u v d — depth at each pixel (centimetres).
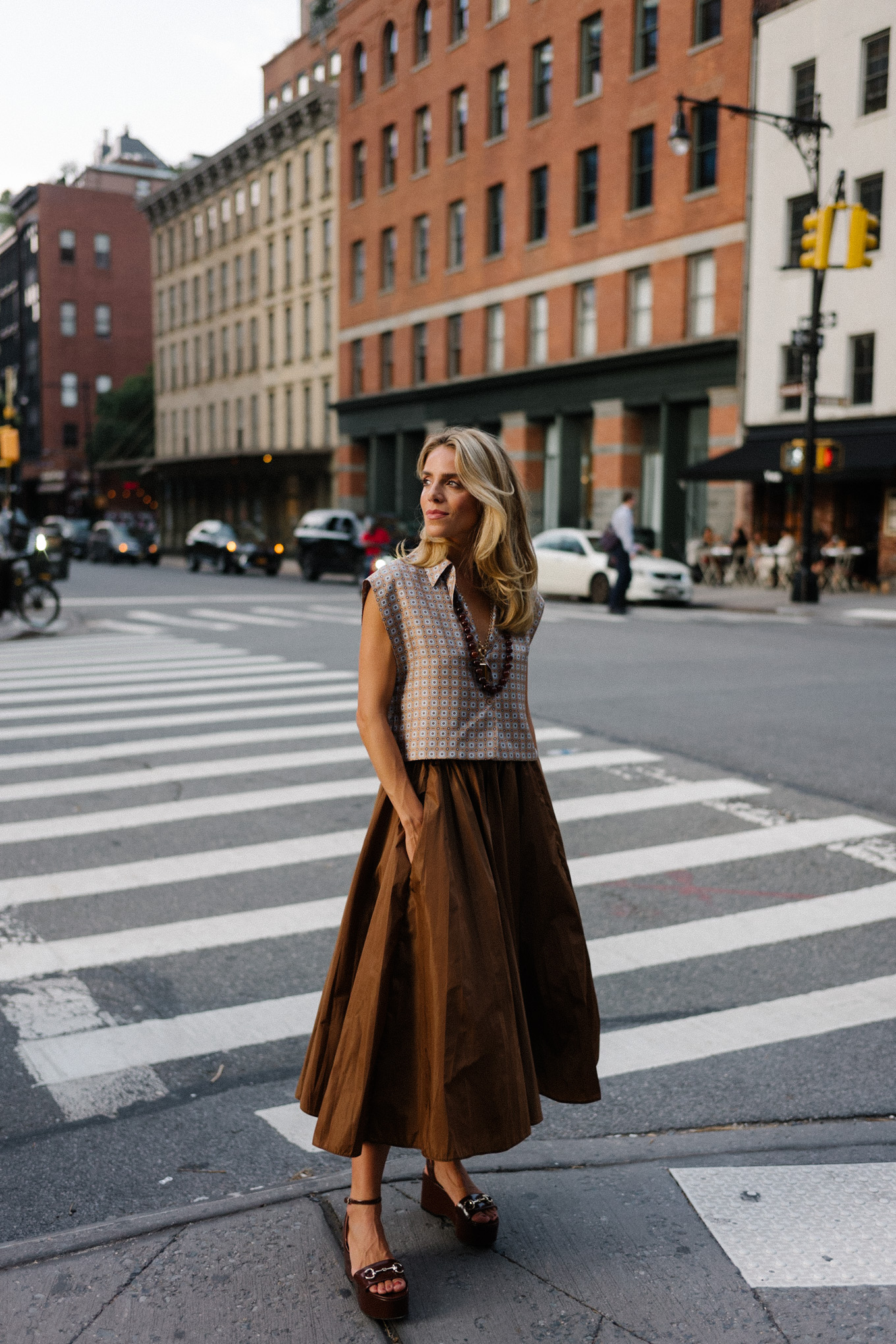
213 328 5884
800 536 2781
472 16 3697
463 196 3819
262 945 491
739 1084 371
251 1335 238
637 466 3272
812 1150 319
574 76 3306
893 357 2539
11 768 821
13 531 2402
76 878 581
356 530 3234
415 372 4175
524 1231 276
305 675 1265
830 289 2661
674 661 1356
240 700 1104
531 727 271
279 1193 291
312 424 4956
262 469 5256
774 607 2138
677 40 2975
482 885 249
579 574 2338
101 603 2328
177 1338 237
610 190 3225
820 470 2188
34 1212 301
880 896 558
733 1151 319
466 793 255
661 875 588
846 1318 242
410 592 256
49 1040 405
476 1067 242
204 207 5881
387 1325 241
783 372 2797
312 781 780
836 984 454
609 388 3272
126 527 4647
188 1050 398
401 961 253
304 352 4981
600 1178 303
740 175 2841
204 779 786
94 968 467
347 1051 252
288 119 4822
